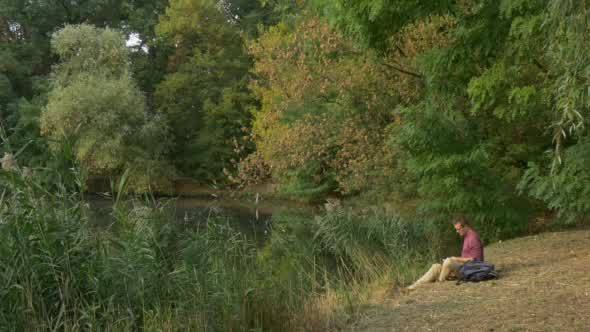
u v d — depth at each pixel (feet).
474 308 21.39
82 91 104.99
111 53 114.93
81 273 19.33
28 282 17.89
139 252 20.61
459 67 36.11
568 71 17.15
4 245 18.07
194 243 22.20
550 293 22.20
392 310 22.99
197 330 19.43
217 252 22.86
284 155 74.33
